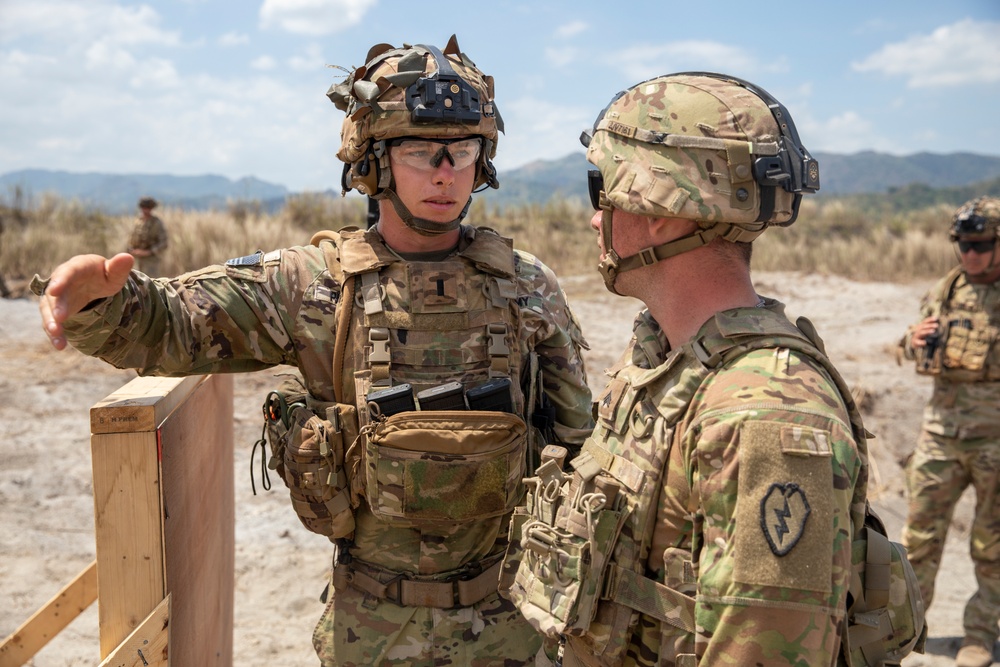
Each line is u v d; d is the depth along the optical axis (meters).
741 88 1.32
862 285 11.86
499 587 1.77
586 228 18.05
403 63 1.81
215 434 2.28
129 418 1.59
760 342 1.22
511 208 19.42
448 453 1.75
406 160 1.84
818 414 1.13
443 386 1.82
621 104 1.37
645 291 1.39
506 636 1.92
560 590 1.30
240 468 5.14
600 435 1.39
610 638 1.28
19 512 4.41
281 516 4.61
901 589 1.26
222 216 13.82
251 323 1.87
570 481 1.40
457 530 1.87
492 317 1.93
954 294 3.69
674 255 1.33
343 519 1.87
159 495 1.62
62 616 2.19
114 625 1.64
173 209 14.40
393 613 1.88
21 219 14.01
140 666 1.60
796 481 1.10
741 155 1.25
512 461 1.82
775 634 1.07
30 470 4.88
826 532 1.09
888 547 1.26
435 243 1.98
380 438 1.76
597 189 1.44
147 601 1.64
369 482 1.79
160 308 1.75
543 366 2.07
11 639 2.17
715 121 1.27
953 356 3.53
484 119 1.90
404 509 1.77
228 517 2.54
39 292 1.56
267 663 3.34
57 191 15.29
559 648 1.49
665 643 1.24
